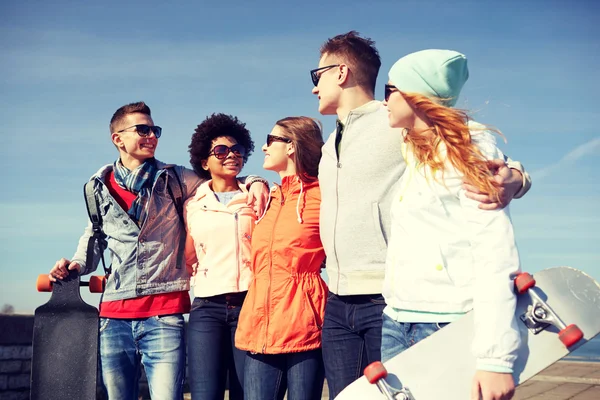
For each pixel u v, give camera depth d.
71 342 3.77
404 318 2.37
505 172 2.15
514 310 2.04
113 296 3.81
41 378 3.75
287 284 3.36
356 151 3.07
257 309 3.41
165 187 3.95
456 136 2.21
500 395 1.98
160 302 3.78
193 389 3.72
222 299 3.78
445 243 2.27
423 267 2.30
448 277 2.26
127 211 3.87
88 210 3.96
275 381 3.40
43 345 3.78
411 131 2.41
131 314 3.76
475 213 2.12
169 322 3.77
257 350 3.36
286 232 3.40
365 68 3.28
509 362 1.99
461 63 2.44
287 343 3.30
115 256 3.85
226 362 3.79
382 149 2.99
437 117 2.28
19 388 8.40
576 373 9.65
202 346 3.73
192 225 3.91
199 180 4.16
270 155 3.67
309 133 3.59
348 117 3.13
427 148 2.33
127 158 4.04
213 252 3.81
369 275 2.95
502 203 2.12
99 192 3.94
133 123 3.95
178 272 3.88
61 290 3.83
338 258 3.07
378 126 3.05
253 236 3.58
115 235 3.86
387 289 2.46
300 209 3.44
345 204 3.06
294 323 3.31
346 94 3.29
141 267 3.78
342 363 3.06
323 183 3.21
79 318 3.80
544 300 2.17
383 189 2.97
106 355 3.78
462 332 2.19
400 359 2.23
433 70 2.41
